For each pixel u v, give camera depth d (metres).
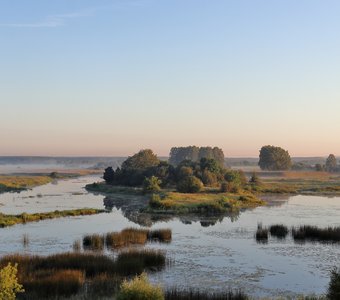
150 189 126.31
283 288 34.56
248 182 156.88
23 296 29.73
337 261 42.97
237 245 50.81
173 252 46.84
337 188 141.88
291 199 113.56
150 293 24.98
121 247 48.72
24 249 48.56
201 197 102.94
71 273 33.84
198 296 29.36
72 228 64.81
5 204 99.12
